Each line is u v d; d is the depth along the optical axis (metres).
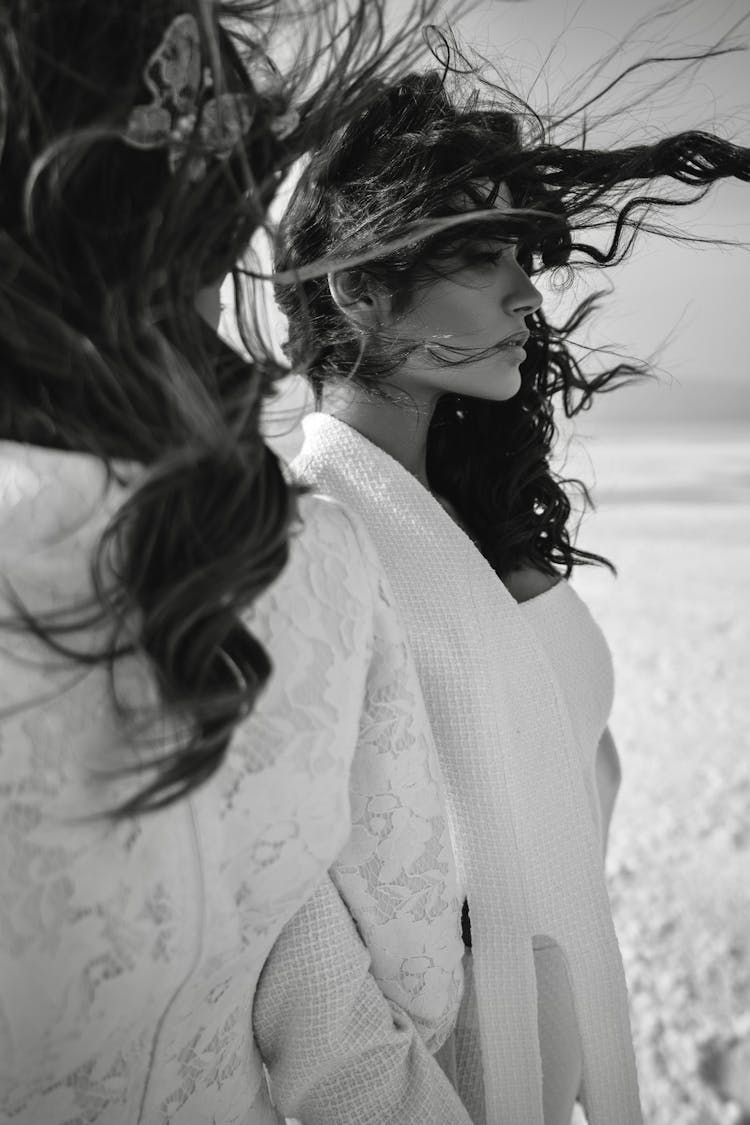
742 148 1.09
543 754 1.12
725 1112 2.19
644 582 7.79
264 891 0.70
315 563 0.74
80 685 0.62
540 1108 1.11
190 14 0.59
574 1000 1.12
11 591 0.60
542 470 1.38
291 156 0.68
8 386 0.59
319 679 0.72
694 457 19.59
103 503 0.61
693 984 2.64
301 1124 0.97
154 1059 0.72
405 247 1.05
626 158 1.09
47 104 0.56
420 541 1.11
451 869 0.91
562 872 1.11
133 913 0.64
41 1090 0.67
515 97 1.15
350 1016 0.86
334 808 0.72
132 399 0.57
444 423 1.36
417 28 0.67
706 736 4.39
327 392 1.20
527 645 1.13
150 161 0.59
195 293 0.60
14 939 0.61
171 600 0.57
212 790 0.66
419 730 0.85
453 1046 1.17
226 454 0.57
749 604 6.91
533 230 1.07
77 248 0.57
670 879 3.18
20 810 0.60
